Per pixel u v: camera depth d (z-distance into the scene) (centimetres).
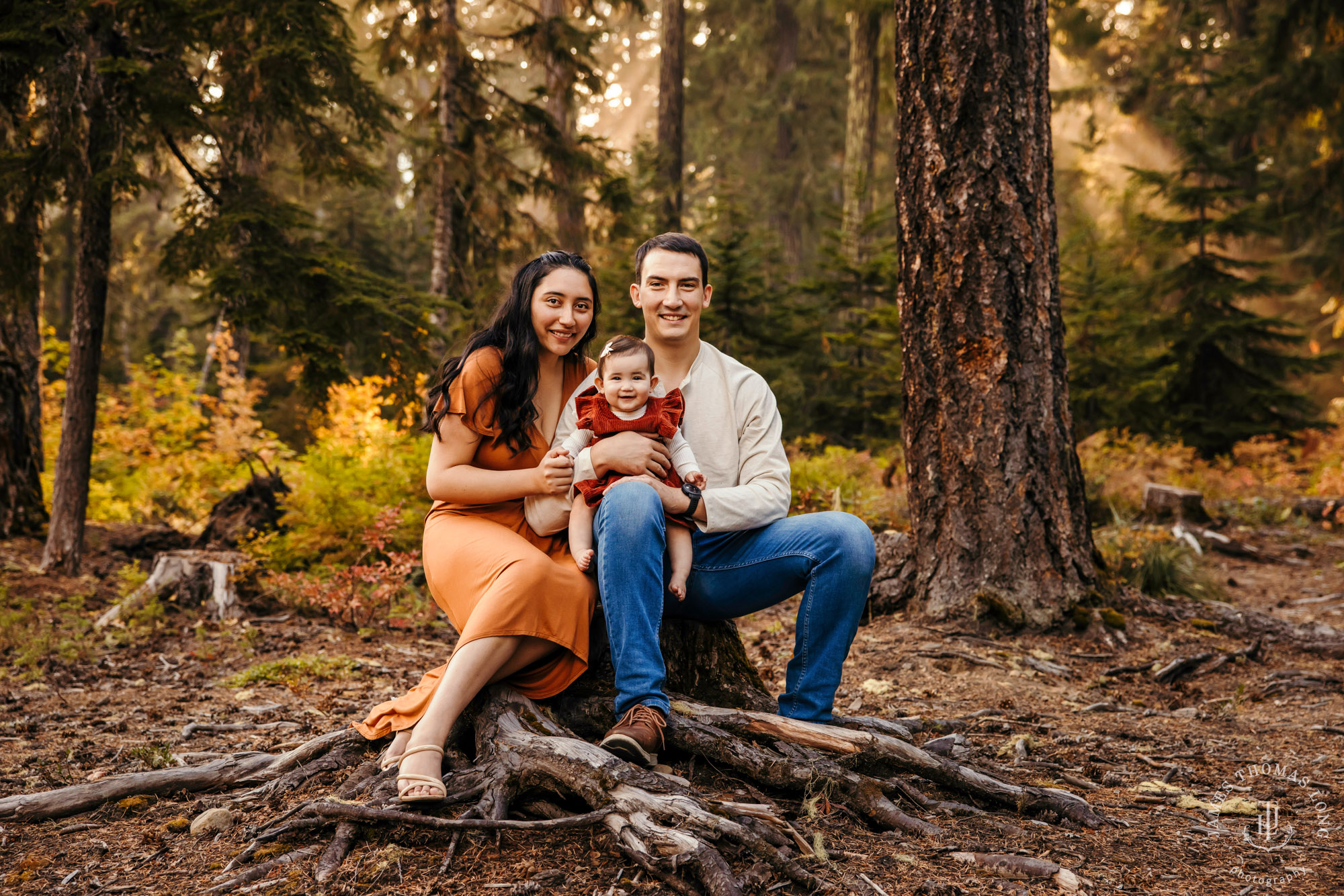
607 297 1482
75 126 609
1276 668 495
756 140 2672
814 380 1571
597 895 211
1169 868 242
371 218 2325
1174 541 835
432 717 246
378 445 870
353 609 573
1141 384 1409
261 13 620
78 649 495
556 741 247
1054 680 461
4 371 784
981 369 532
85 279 668
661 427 272
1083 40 2141
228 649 509
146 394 1202
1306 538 959
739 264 1441
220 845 247
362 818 235
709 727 267
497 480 275
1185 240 1537
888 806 260
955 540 541
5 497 779
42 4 595
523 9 1315
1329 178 1577
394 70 1213
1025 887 225
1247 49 1873
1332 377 2184
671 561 271
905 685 446
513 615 253
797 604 642
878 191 2188
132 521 971
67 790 275
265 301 651
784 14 2636
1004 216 523
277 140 818
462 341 829
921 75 534
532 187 1348
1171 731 385
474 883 217
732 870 214
